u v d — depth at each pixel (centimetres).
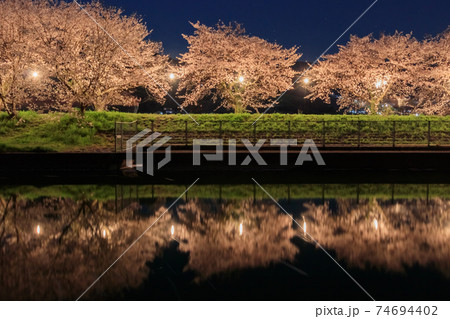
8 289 543
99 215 970
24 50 2342
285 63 3188
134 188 1358
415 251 693
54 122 2308
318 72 3353
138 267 624
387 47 3244
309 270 611
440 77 3117
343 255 675
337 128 2391
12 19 2309
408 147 1856
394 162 1702
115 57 2459
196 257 669
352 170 1700
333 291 539
